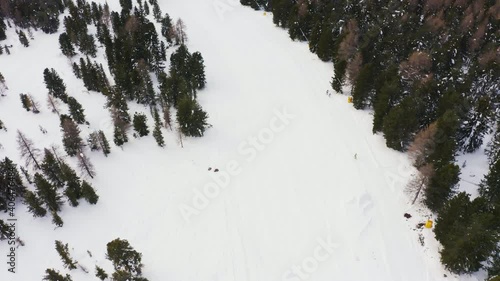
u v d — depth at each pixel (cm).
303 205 5241
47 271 4175
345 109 7062
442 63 7012
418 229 4766
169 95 7188
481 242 3853
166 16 10081
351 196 5188
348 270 4397
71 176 5162
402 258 4472
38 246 4741
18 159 5828
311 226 4931
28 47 9456
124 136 6325
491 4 9594
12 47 9425
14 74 8269
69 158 5906
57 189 5362
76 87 7725
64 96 7250
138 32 8925
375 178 5522
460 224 4131
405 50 7606
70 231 4941
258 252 4672
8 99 7356
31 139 6234
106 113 7000
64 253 4484
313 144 6319
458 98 5609
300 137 6506
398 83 6222
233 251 4694
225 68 8788
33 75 8225
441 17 8606
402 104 5703
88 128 6600
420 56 6775
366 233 4762
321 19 9356
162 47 8888
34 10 10462
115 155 6134
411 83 6594
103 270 4403
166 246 4788
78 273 4441
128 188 5619
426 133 5112
